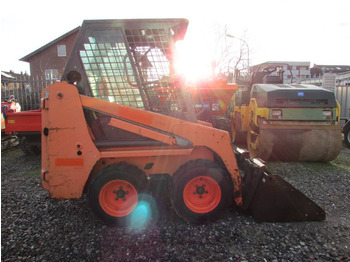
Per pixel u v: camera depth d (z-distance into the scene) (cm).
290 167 557
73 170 320
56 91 314
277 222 330
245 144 824
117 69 342
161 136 327
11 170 593
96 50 338
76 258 267
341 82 1522
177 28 360
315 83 1412
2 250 282
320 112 559
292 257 262
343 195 414
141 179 323
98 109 320
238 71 1035
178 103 349
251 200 337
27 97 1005
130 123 325
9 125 659
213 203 326
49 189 322
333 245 282
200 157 354
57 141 318
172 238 298
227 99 835
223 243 288
